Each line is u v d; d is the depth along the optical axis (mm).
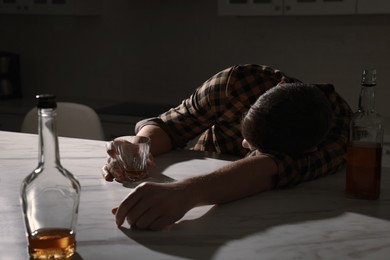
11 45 4539
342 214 1229
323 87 1692
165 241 1078
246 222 1181
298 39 3775
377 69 3607
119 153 1479
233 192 1300
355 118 1319
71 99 4359
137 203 1141
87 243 1064
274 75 1846
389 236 1104
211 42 3996
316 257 1005
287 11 3354
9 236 1096
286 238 1093
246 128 1447
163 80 4172
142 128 1853
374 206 1283
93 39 4305
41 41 4449
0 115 3893
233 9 3500
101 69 4328
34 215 991
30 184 1005
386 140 3045
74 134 2434
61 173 1026
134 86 4262
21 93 4355
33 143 1903
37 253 972
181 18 4039
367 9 3154
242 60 3941
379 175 1326
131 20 4176
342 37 3666
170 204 1151
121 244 1062
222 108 1858
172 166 1639
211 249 1039
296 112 1393
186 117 1881
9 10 4031
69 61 4406
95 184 1442
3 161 1664
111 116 3697
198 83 4082
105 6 4219
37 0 3951
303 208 1270
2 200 1313
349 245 1059
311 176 1464
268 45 3857
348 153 1343
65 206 999
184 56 4082
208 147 2004
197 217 1212
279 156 1416
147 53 4176
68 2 3906
